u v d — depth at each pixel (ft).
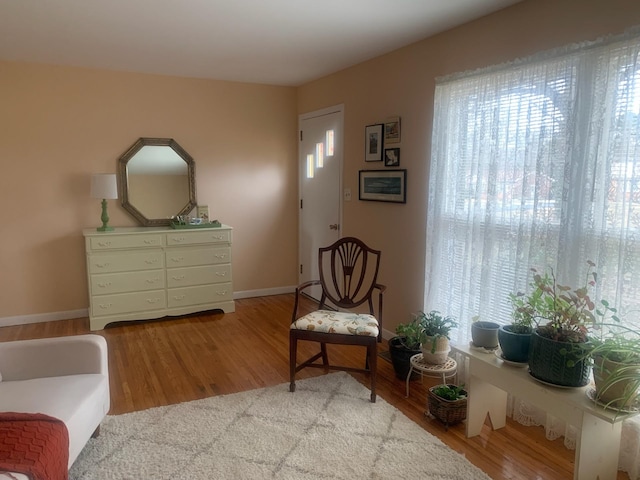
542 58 7.54
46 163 13.24
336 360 10.94
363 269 10.51
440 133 9.81
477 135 8.91
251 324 13.53
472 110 9.04
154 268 13.50
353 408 8.50
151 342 11.98
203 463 6.82
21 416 5.42
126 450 7.11
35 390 6.37
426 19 9.18
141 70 13.78
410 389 9.36
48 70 12.97
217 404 8.61
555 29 7.62
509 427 8.00
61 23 9.45
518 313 7.08
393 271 12.00
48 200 13.38
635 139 6.42
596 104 6.84
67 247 13.75
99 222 14.06
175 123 14.73
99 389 6.81
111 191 13.07
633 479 6.61
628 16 6.57
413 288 11.32
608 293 6.83
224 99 15.37
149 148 14.42
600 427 6.04
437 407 7.95
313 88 15.37
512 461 7.02
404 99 11.21
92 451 7.06
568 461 7.03
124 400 8.81
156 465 6.77
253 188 16.24
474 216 8.96
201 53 11.81
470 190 9.12
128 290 13.24
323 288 10.62
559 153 7.39
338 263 14.48
